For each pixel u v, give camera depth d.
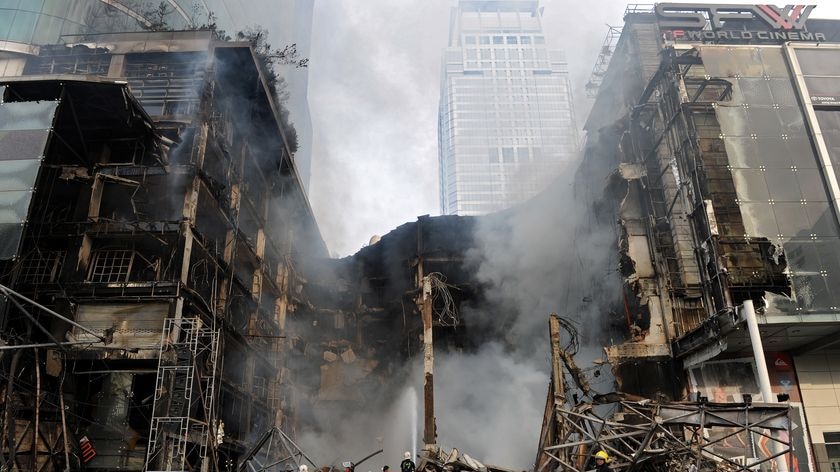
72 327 24.11
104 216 28.31
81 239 25.69
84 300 24.47
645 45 33.44
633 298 30.41
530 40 151.25
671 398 27.25
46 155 23.58
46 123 23.92
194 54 30.38
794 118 27.28
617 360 27.44
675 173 28.72
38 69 31.89
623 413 20.83
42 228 26.00
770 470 22.55
